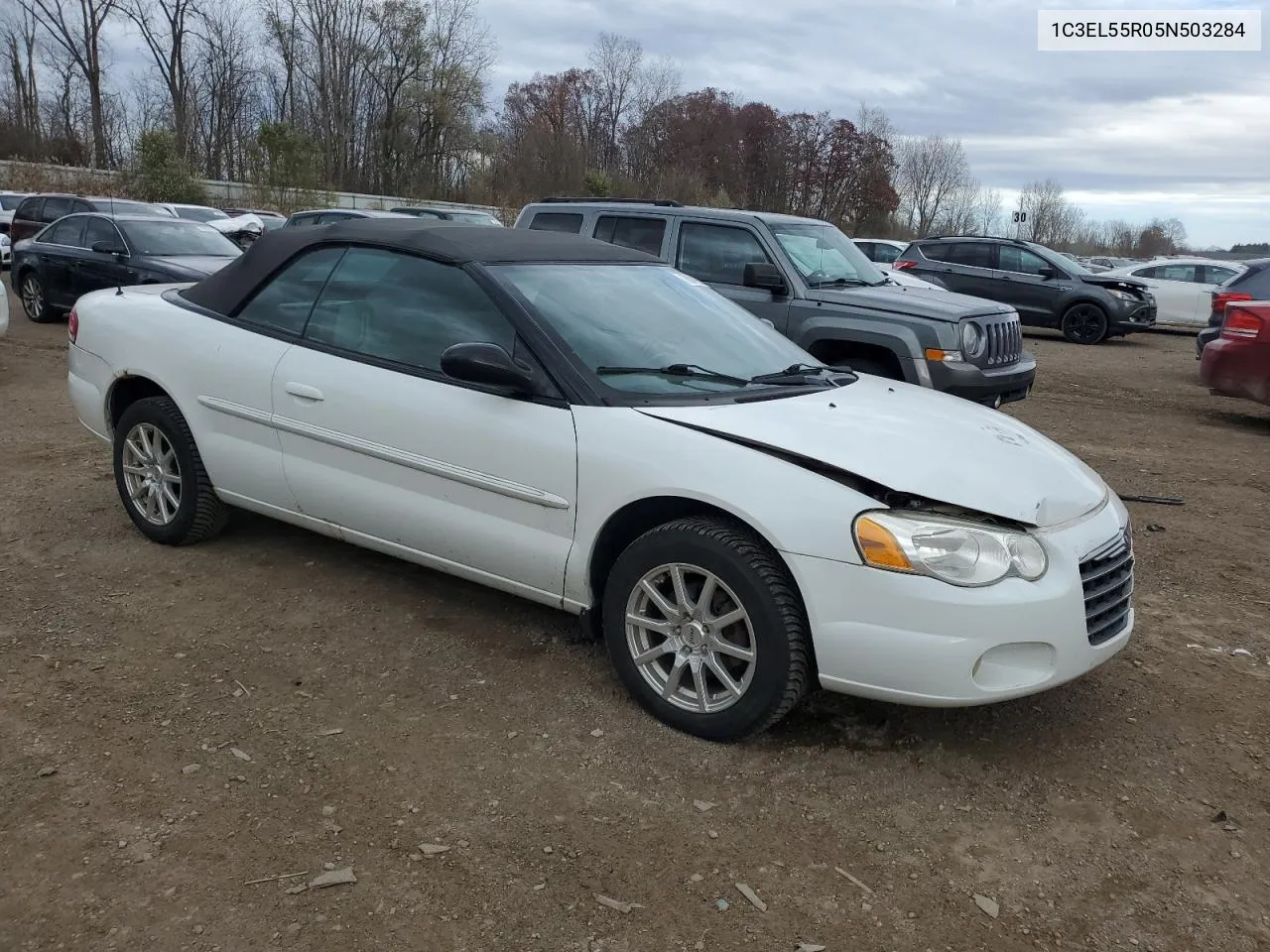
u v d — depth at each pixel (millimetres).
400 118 51188
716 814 3021
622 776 3191
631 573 3479
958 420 3816
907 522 3078
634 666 3533
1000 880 2795
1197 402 11250
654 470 3373
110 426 5148
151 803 2947
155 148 36188
